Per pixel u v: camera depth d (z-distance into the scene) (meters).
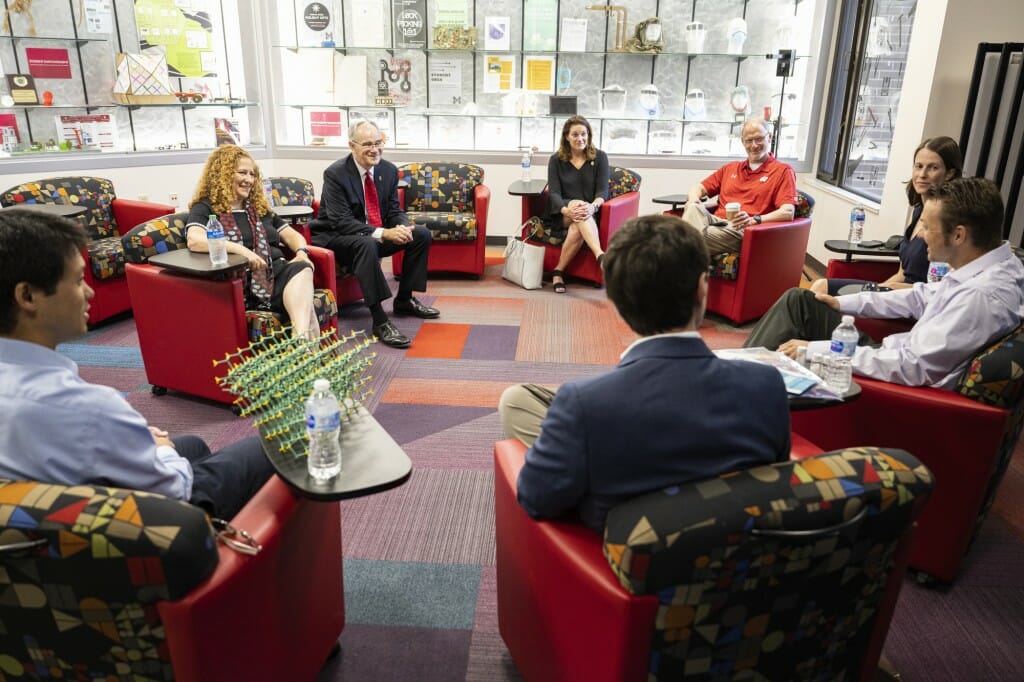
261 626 1.24
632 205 4.89
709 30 5.61
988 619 1.85
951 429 1.79
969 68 3.62
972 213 1.83
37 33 4.60
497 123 5.83
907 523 1.14
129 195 4.92
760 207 4.27
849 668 1.30
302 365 1.47
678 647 1.08
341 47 5.55
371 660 1.68
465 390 3.17
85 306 1.18
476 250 4.78
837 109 5.45
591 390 1.12
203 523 1.04
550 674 1.35
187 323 2.85
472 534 2.16
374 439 1.43
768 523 1.00
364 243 3.69
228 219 3.02
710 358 1.14
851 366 1.90
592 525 1.22
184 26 5.14
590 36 5.63
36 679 1.15
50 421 1.08
